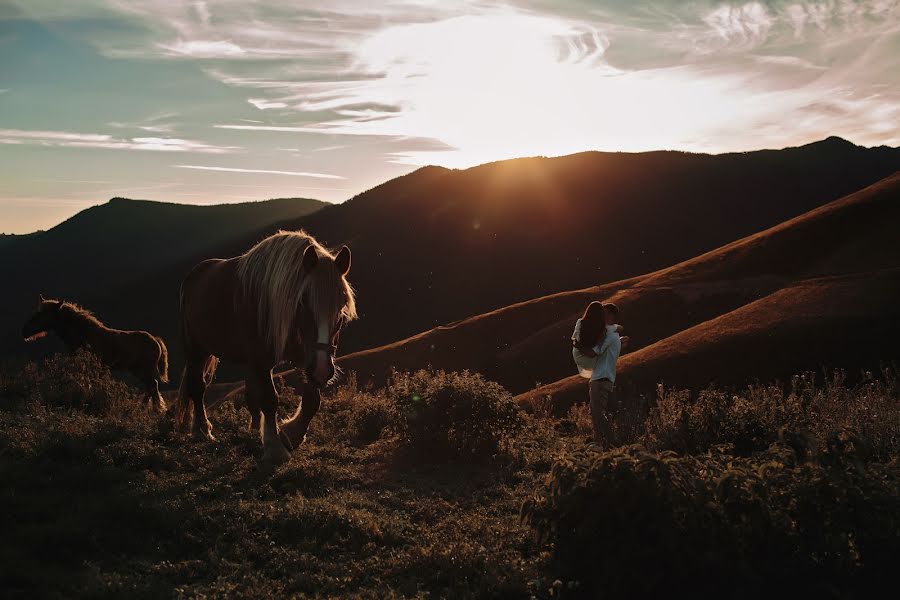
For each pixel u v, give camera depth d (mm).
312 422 10562
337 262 7387
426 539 5906
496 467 8516
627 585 4781
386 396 12094
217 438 9023
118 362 13078
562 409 29562
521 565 5293
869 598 4719
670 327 66312
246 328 7793
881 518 5027
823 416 8852
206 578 5121
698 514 4879
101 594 4625
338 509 6289
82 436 7996
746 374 37531
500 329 73875
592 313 8898
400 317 127500
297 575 5109
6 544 5293
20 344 126812
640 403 9789
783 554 4941
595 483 5062
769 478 5262
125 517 5969
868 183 189500
